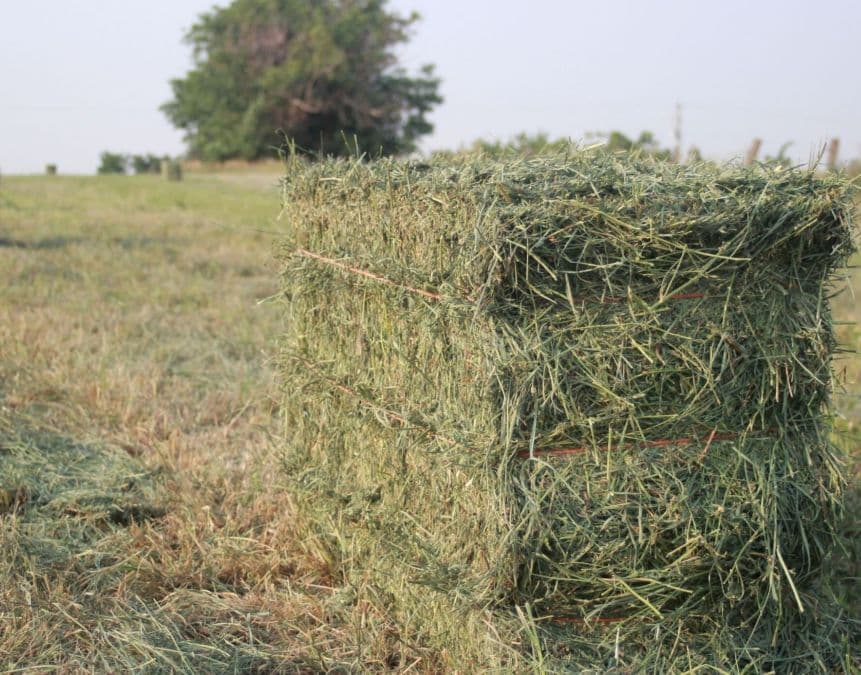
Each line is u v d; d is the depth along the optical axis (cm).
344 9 5809
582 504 331
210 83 5791
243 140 5741
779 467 348
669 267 331
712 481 341
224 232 1912
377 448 414
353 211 428
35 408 684
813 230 337
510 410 323
